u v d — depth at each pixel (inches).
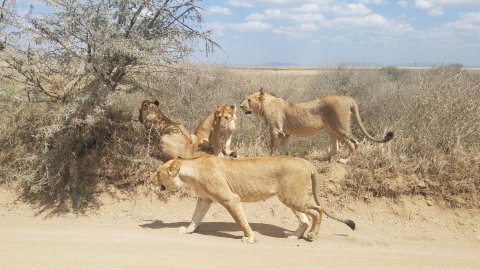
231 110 425.4
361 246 326.0
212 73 569.6
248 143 481.1
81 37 391.5
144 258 248.4
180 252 266.7
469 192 394.0
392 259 283.3
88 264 234.1
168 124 420.2
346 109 407.2
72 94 416.5
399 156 421.7
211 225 358.3
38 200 396.5
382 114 524.7
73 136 406.9
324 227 366.6
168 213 384.8
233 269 236.8
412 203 393.1
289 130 429.4
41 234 309.6
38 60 391.5
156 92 482.0
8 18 389.1
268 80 616.1
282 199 321.4
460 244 349.1
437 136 434.3
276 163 319.0
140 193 398.9
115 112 445.1
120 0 388.8
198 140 430.9
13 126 441.1
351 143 415.2
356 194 397.1
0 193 403.2
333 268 250.4
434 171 404.5
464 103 451.8
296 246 310.2
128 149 420.5
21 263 232.2
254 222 370.9
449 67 647.8
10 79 427.8
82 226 346.9
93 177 408.8
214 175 316.8
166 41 404.2
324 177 405.4
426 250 324.5
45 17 386.0
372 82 641.0
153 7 410.3
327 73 661.9
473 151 430.9
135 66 417.4
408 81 643.5
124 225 352.8
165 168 326.0
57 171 397.4
